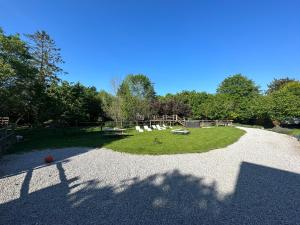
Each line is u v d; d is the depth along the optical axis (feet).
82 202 17.97
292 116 95.61
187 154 35.70
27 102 65.82
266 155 36.91
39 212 16.25
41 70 101.45
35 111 70.28
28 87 63.62
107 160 31.78
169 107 131.03
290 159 34.27
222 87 197.88
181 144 43.62
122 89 113.19
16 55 59.16
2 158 33.55
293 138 62.34
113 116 95.91
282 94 102.58
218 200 18.49
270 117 106.22
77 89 85.10
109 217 15.56
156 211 16.48
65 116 72.79
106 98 110.52
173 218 15.47
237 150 40.63
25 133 70.13
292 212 16.47
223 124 120.57
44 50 106.01
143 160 31.81
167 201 18.22
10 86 56.39
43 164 29.73
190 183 22.54
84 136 60.70
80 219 15.25
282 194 19.88
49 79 104.32
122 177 24.30
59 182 22.67
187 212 16.35
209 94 163.63
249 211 16.58
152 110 122.93
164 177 24.36
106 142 47.37
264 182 23.04
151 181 23.06
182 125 113.29
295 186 21.94
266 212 16.44
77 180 23.29
